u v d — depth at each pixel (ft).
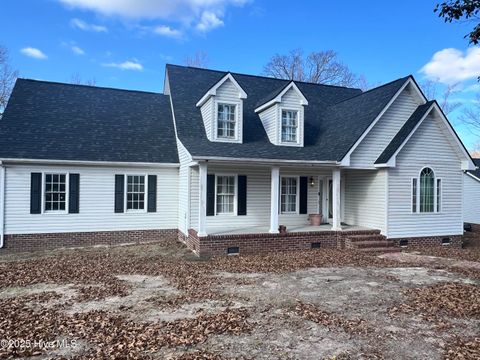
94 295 25.54
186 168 47.78
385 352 16.84
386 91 51.13
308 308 23.02
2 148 43.68
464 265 37.45
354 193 53.67
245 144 48.32
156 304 23.61
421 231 49.52
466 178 82.74
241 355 16.34
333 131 53.62
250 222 50.70
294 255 41.63
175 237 52.65
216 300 24.57
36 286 27.91
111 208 49.32
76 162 46.14
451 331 19.53
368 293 26.66
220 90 48.06
